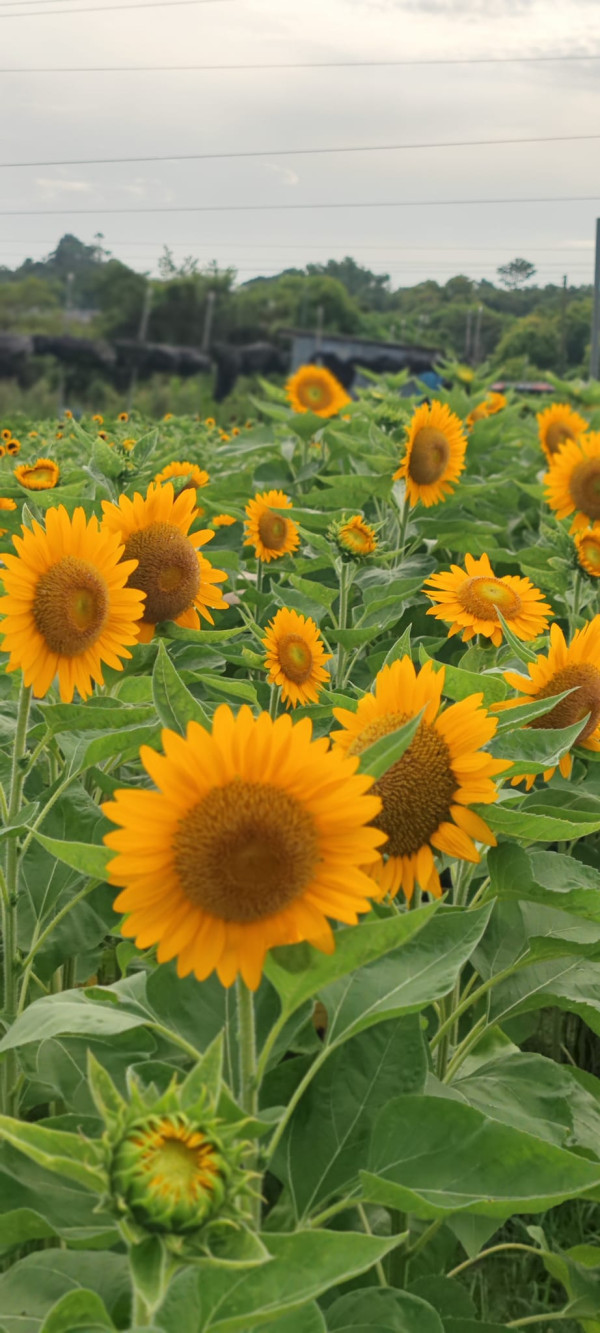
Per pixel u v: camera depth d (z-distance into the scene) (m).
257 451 4.05
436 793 1.35
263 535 2.77
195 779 1.16
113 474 2.30
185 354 43.22
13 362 40.91
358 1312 1.31
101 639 1.57
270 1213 1.33
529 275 70.62
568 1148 1.54
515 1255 1.86
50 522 1.56
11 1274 1.27
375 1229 1.54
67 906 1.61
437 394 4.88
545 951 1.52
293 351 42.69
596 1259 1.60
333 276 68.94
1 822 1.58
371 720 1.40
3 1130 1.11
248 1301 1.14
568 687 1.62
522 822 1.39
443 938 1.36
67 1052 1.48
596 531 2.38
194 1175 1.06
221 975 1.15
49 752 1.82
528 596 1.90
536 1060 1.58
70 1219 1.28
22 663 1.54
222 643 2.32
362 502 2.94
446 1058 1.60
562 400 7.33
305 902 1.15
